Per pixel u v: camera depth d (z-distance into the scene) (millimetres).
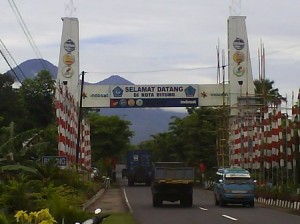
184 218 28266
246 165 54906
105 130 86312
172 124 84000
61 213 17531
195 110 80250
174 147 82000
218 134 68125
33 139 31078
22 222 12602
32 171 25281
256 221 26578
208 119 77062
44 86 62219
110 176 87438
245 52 60969
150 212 32344
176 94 60156
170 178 36969
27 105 60688
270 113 49406
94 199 41094
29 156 29172
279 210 34156
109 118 88062
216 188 39031
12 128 29828
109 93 59656
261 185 46906
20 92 61156
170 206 37500
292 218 28297
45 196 21297
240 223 25594
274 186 44375
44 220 12398
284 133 48938
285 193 38500
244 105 57938
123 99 59781
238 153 57250
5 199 18109
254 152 52125
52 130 47250
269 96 56625
